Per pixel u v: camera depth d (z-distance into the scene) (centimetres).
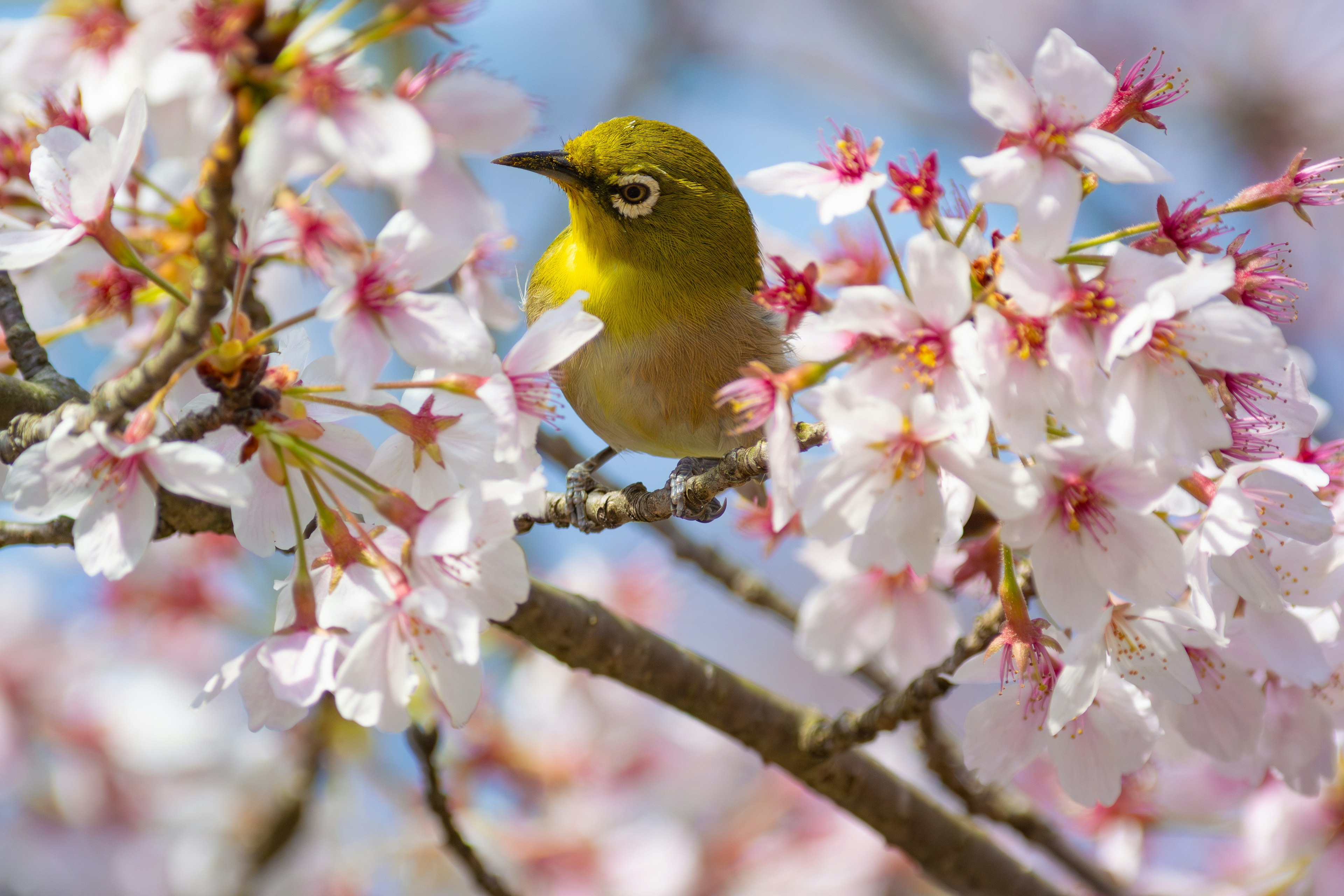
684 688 190
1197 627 185
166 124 184
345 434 185
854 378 184
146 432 183
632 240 191
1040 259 184
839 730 189
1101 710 186
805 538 190
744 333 191
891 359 184
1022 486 184
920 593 189
